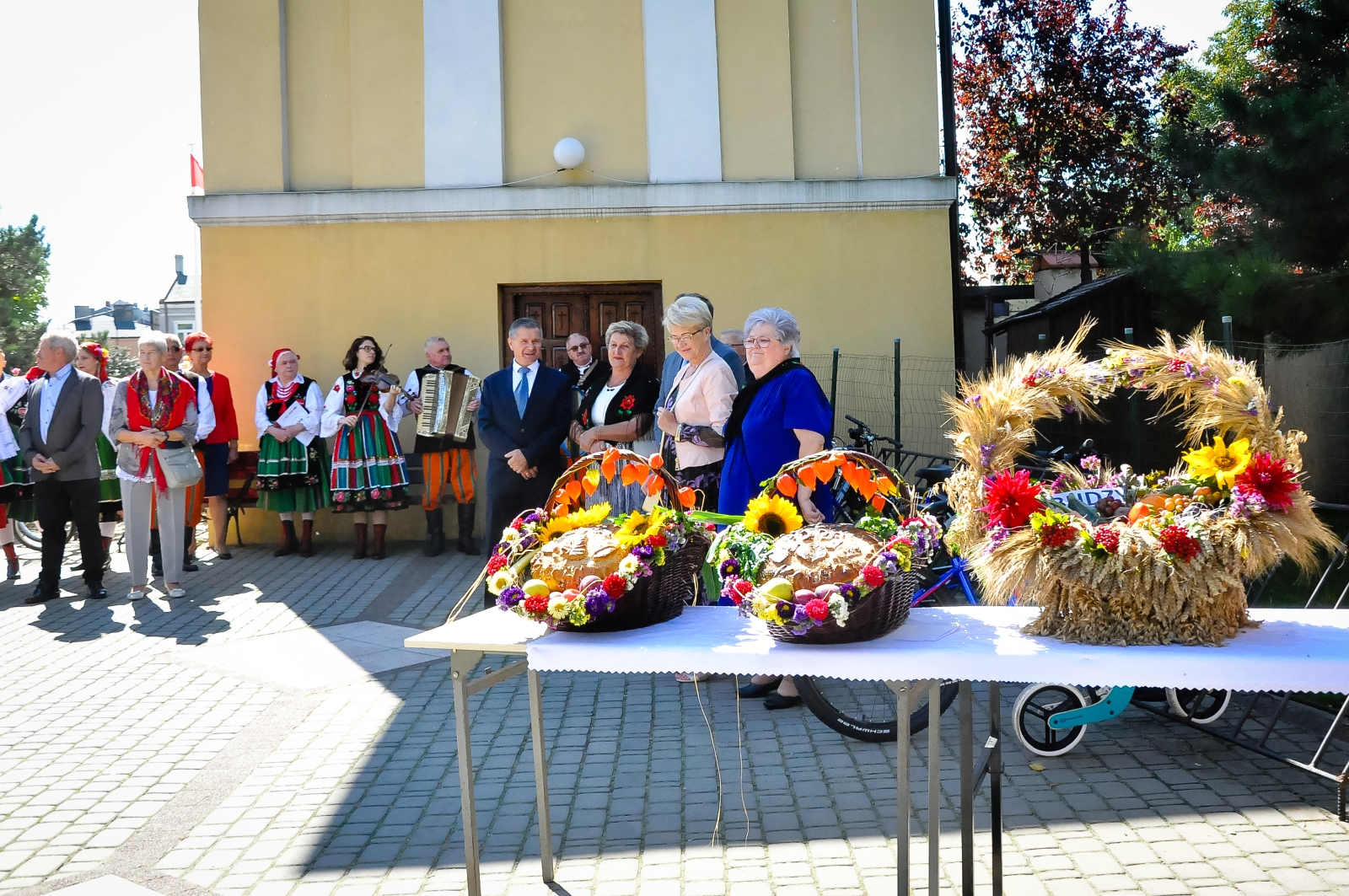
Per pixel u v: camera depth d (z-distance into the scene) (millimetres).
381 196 9922
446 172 10023
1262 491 2518
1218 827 3461
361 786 4070
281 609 7332
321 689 5418
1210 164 9484
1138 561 2430
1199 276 8812
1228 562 2438
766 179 9984
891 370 9945
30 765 4391
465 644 2740
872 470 2967
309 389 9281
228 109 10125
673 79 9961
